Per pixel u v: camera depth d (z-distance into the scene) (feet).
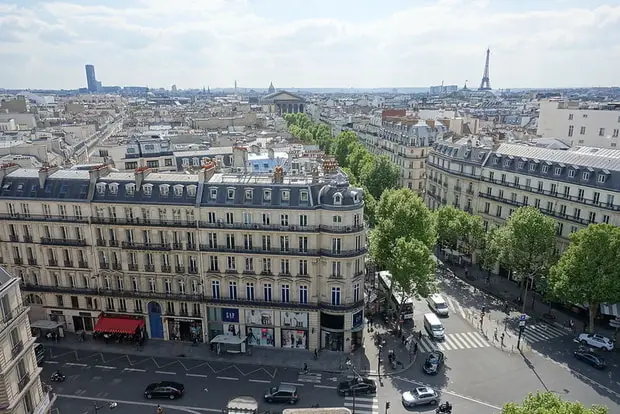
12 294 202.69
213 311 339.36
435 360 310.45
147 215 331.36
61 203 336.29
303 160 446.60
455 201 534.78
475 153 507.30
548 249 375.25
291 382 298.97
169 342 347.97
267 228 314.14
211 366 317.01
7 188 346.33
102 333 351.25
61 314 356.38
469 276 461.78
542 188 427.74
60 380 299.58
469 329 364.79
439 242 492.13
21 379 207.82
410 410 271.08
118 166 461.78
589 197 387.14
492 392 286.66
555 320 376.48
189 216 326.44
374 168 619.67
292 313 329.31
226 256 326.24
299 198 312.71
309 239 313.73
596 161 395.34
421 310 399.85
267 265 323.98
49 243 340.80
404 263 335.06
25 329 212.64
